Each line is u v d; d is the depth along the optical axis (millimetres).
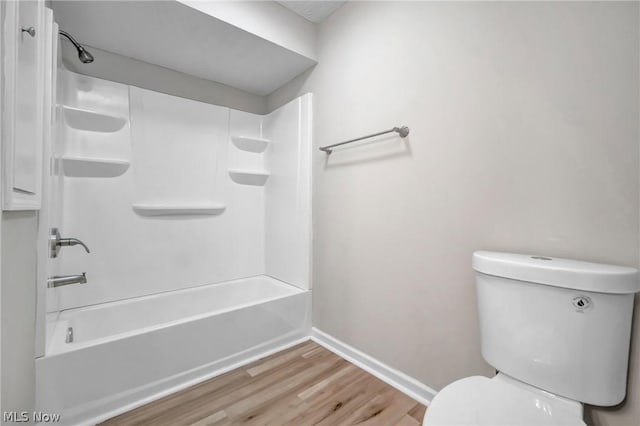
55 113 1302
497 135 1107
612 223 855
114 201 1843
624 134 837
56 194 1451
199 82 2203
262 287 2352
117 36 1662
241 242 2414
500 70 1099
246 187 2443
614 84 853
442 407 763
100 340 1263
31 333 997
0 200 595
